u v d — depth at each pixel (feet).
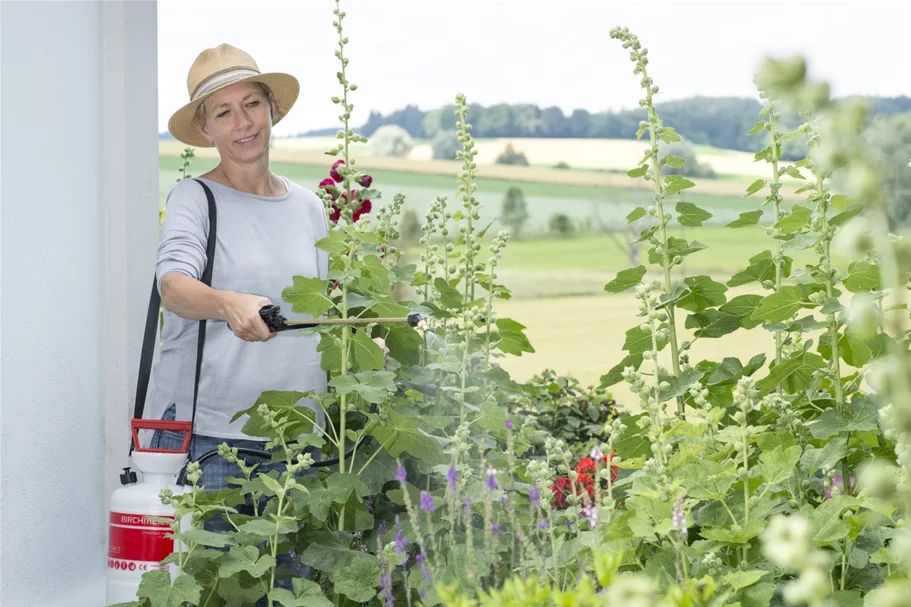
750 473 5.01
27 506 8.50
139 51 10.42
